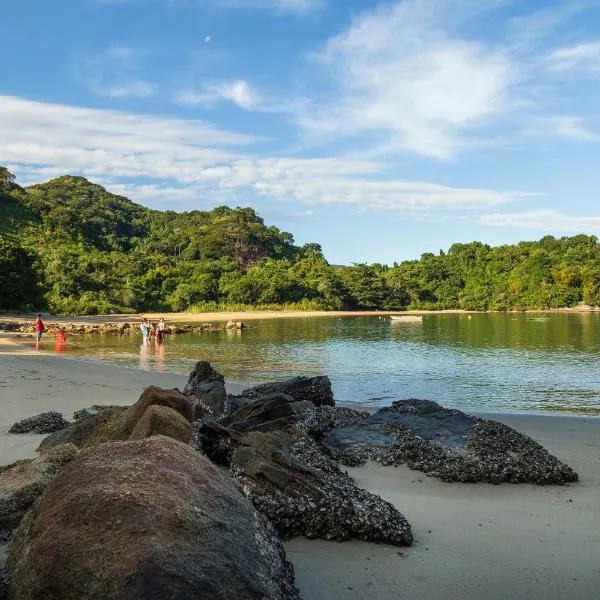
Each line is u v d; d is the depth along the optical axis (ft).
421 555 18.60
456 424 32.78
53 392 53.06
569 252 438.81
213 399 39.73
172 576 11.45
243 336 158.71
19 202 435.12
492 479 26.76
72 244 387.14
